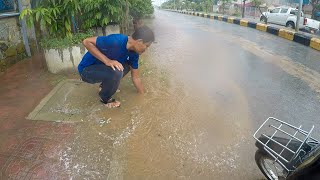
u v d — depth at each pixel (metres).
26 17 5.67
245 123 3.60
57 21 5.38
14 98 4.12
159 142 3.12
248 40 10.16
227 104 4.15
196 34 11.46
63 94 4.26
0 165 2.67
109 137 3.18
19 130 3.27
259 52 7.83
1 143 3.02
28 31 6.43
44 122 3.45
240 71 5.84
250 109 4.01
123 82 4.84
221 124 3.55
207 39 10.09
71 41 5.16
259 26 14.16
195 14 29.78
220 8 34.00
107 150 2.95
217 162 2.82
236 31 13.21
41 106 3.85
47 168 2.65
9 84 4.68
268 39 10.56
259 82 5.18
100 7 6.81
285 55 7.53
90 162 2.76
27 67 5.61
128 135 3.23
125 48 3.44
